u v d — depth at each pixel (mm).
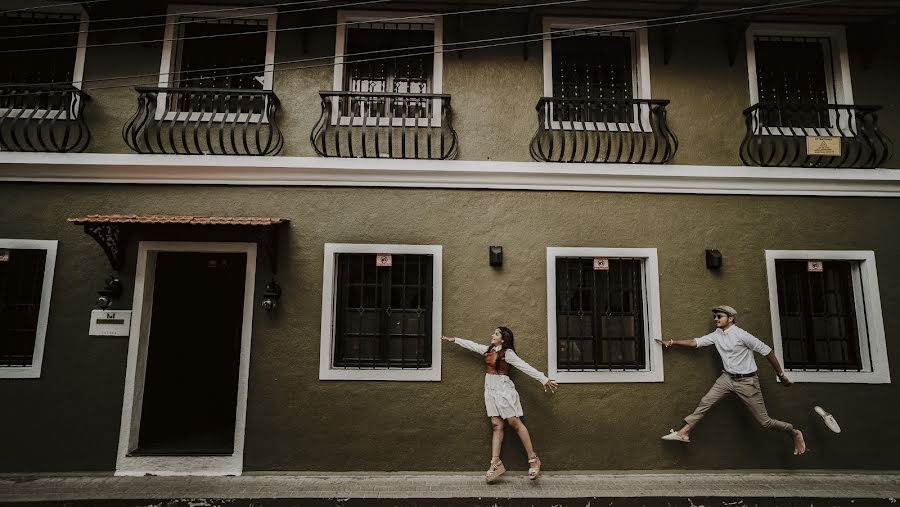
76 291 5254
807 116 6027
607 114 5973
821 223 5715
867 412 5395
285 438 5121
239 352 5668
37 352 5121
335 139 5605
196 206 5430
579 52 6027
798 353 5602
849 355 5648
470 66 5828
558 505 4559
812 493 4715
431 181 5520
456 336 5332
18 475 4949
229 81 5785
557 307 5551
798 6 5465
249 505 4465
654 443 5277
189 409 5633
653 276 5531
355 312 5453
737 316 5527
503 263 5477
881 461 5340
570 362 5461
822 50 6031
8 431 5023
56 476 4938
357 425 5160
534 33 5848
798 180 5664
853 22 5902
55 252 5277
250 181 5438
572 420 5262
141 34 5672
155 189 5430
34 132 5469
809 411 5379
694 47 5969
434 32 5875
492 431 5203
